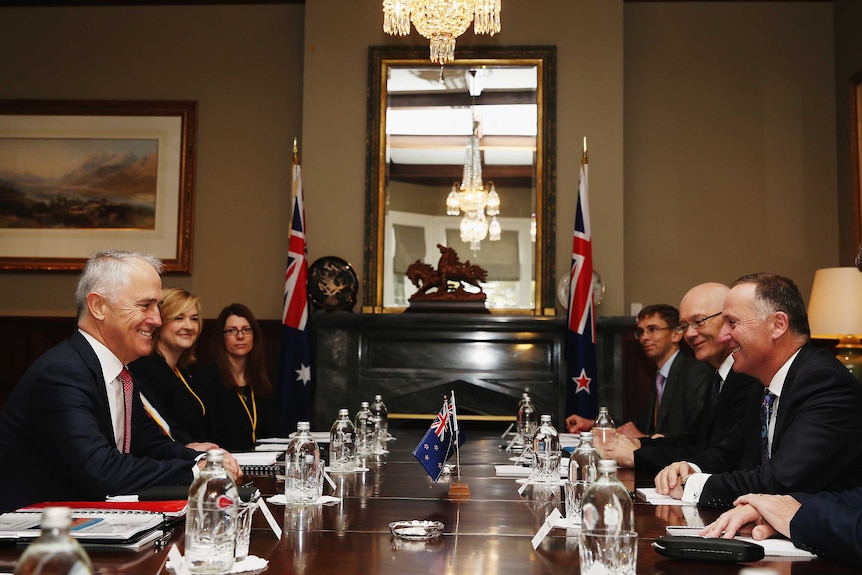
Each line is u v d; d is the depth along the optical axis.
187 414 4.32
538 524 2.15
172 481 2.50
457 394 6.34
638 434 4.77
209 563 1.62
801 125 6.94
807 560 1.79
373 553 1.81
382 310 6.54
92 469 2.43
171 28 7.19
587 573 1.58
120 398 2.81
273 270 7.01
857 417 2.36
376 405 4.40
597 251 6.50
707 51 7.04
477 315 6.27
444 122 6.69
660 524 2.16
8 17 7.21
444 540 1.95
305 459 2.45
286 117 7.11
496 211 6.62
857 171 6.48
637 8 7.09
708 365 4.61
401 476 3.07
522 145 6.64
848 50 6.68
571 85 6.62
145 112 7.08
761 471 2.36
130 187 7.05
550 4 6.66
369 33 6.73
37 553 1.13
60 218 7.05
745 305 2.62
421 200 6.65
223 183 7.08
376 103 6.66
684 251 6.93
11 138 7.10
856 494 1.96
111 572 1.61
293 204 6.30
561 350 6.31
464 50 6.66
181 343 4.48
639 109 7.03
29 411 2.52
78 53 7.17
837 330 5.31
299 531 2.04
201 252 7.04
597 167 6.55
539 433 2.93
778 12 7.01
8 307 7.02
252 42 7.16
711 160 6.97
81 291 2.72
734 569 1.70
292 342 6.21
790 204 6.91
